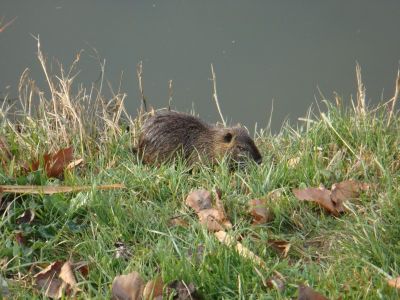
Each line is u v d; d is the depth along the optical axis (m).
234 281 8.23
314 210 10.16
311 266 8.60
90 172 10.98
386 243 8.99
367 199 10.16
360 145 11.77
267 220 9.79
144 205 10.05
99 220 9.48
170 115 12.48
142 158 12.24
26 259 8.80
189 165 12.28
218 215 9.65
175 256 8.76
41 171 10.32
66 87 12.68
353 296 7.82
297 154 11.69
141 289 7.95
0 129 11.97
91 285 8.33
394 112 12.69
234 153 11.89
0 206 9.62
